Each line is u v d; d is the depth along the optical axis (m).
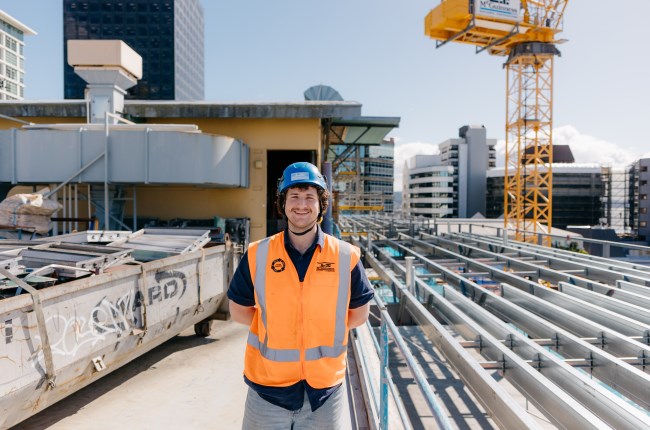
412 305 6.69
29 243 6.06
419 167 154.12
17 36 127.75
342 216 26.94
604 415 3.45
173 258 5.49
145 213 14.07
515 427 3.13
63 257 4.96
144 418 4.36
